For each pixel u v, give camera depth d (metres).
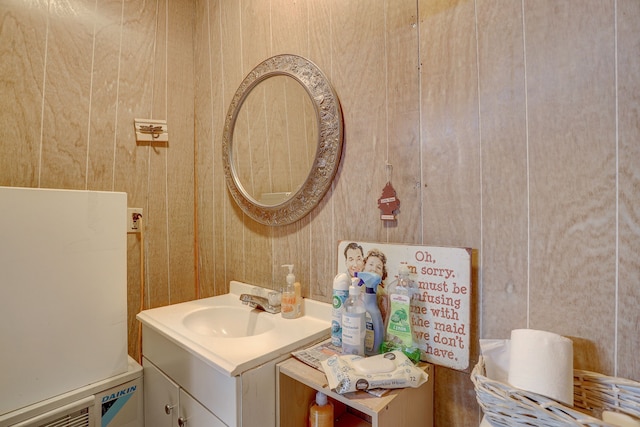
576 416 0.55
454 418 0.88
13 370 0.95
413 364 0.83
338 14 1.12
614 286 0.68
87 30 1.40
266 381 0.88
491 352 0.76
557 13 0.73
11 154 1.23
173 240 1.66
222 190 1.59
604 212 0.69
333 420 0.90
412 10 0.95
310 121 1.18
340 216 1.12
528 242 0.78
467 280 0.84
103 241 1.14
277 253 1.34
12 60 1.22
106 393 1.13
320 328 1.08
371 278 0.94
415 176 0.95
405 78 0.97
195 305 1.34
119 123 1.49
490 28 0.82
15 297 0.95
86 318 1.09
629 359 0.66
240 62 1.49
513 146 0.79
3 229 0.93
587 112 0.70
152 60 1.59
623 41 0.66
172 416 1.06
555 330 0.74
